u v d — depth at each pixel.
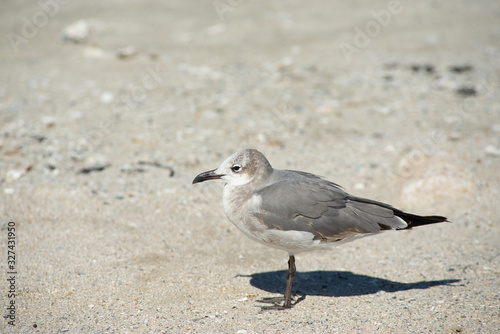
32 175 12.08
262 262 9.92
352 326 7.77
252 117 15.54
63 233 10.20
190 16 25.73
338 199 8.21
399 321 7.85
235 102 16.48
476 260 9.74
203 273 9.36
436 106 16.30
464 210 11.41
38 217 10.65
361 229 8.13
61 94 16.58
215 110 15.88
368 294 8.82
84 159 12.95
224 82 18.03
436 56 20.39
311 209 8.08
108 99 16.33
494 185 12.03
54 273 9.09
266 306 8.38
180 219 10.97
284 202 8.10
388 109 16.12
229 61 20.03
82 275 9.09
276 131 14.80
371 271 9.63
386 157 13.43
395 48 21.38
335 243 8.27
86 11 25.75
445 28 23.70
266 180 8.53
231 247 10.29
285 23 24.56
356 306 8.41
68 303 8.37
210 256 9.92
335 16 25.48
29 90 16.70
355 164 13.17
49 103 15.88
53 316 8.01
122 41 21.69
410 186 11.98
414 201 11.78
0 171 12.06
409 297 8.61
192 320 7.95
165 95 16.83
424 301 8.42
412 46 21.56
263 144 14.09
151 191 11.84
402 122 15.35
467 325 7.63
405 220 8.23
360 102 16.70
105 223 10.62
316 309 8.34
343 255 10.23
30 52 20.19
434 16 25.44
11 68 18.52
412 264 9.78
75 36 21.20
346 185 12.27
